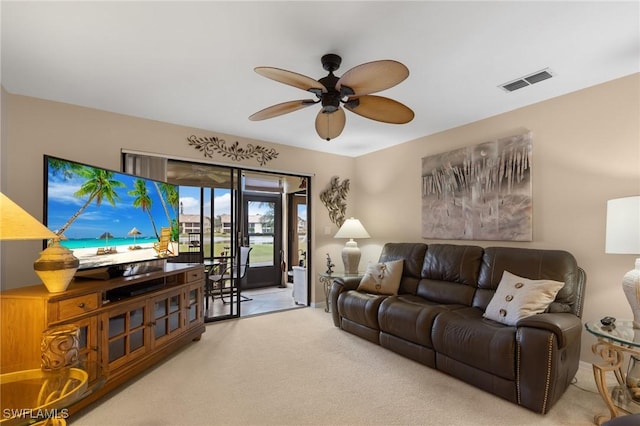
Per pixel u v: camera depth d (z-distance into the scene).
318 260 4.87
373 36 1.97
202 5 1.68
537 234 2.99
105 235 2.58
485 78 2.53
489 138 3.41
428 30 1.91
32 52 2.14
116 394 2.26
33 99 2.88
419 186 4.18
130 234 2.83
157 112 3.29
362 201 5.13
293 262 6.73
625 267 2.48
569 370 2.21
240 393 2.28
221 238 4.21
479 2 1.66
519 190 3.11
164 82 2.60
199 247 4.05
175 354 2.99
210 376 2.54
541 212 2.97
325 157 4.97
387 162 4.68
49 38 1.97
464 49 2.11
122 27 1.87
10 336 1.93
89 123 3.14
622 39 1.99
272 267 6.65
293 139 4.28
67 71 2.41
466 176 3.57
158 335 2.78
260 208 6.54
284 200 6.75
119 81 2.58
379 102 2.11
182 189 3.94
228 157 4.04
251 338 3.43
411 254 3.75
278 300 5.34
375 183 4.88
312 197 4.89
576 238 2.74
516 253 2.88
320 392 2.29
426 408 2.09
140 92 2.80
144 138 3.45
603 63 2.30
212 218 4.15
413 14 1.76
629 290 1.99
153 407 2.10
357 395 2.25
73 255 2.17
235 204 4.32
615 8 1.70
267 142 4.38
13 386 1.49
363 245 5.06
